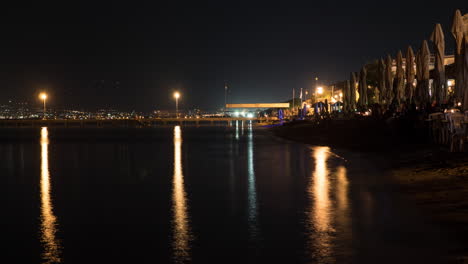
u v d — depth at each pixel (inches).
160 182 816.3
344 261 360.5
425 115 1071.6
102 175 943.0
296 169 938.7
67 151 1695.4
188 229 474.0
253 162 1119.0
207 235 449.1
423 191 592.7
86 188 768.3
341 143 1512.1
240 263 366.6
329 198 604.1
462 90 852.0
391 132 1338.6
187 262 372.5
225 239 433.1
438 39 1053.2
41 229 487.5
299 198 618.2
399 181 684.7
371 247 390.0
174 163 1155.3
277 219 503.8
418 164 802.8
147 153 1519.4
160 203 616.1
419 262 350.3
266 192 676.7
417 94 1246.3
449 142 903.7
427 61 1221.7
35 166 1149.7
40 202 643.5
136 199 652.1
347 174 810.2
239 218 515.5
